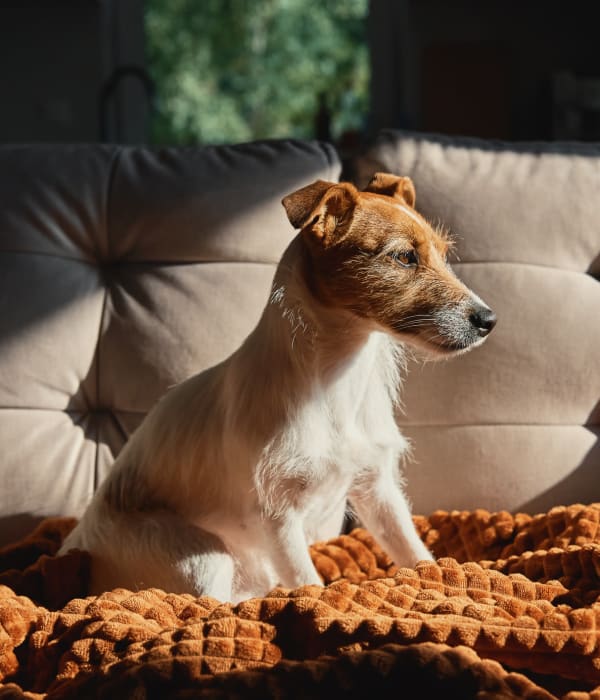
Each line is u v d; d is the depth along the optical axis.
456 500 1.80
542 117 3.79
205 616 1.20
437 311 1.35
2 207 1.89
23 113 4.06
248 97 4.01
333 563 1.59
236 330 1.83
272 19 3.96
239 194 1.87
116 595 1.30
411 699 0.98
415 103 3.84
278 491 1.40
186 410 1.55
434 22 3.84
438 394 1.80
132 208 1.89
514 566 1.45
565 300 1.80
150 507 1.55
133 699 0.98
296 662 1.02
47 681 1.18
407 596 1.21
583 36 3.80
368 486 1.52
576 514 1.56
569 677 1.09
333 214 1.38
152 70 4.06
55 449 1.83
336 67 3.94
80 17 4.00
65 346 1.85
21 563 1.65
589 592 1.24
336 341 1.40
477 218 1.82
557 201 1.85
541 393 1.79
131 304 1.87
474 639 1.09
